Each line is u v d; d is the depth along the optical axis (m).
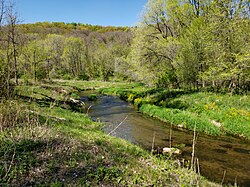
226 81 23.30
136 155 8.86
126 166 7.42
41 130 9.41
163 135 14.20
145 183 6.48
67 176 6.45
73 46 69.12
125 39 73.75
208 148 11.82
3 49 11.84
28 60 32.81
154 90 29.52
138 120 18.20
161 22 29.20
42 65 40.47
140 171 7.20
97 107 24.31
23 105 11.73
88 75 68.44
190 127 15.64
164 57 28.34
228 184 7.89
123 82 59.47
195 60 23.45
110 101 28.98
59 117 13.84
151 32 29.67
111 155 8.20
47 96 21.50
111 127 15.72
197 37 22.91
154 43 27.72
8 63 10.41
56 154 7.65
